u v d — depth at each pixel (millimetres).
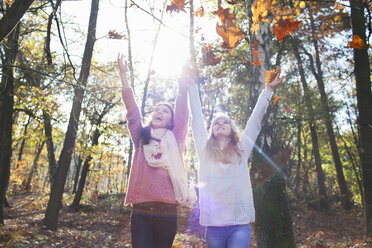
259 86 5539
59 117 16453
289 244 4922
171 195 2729
